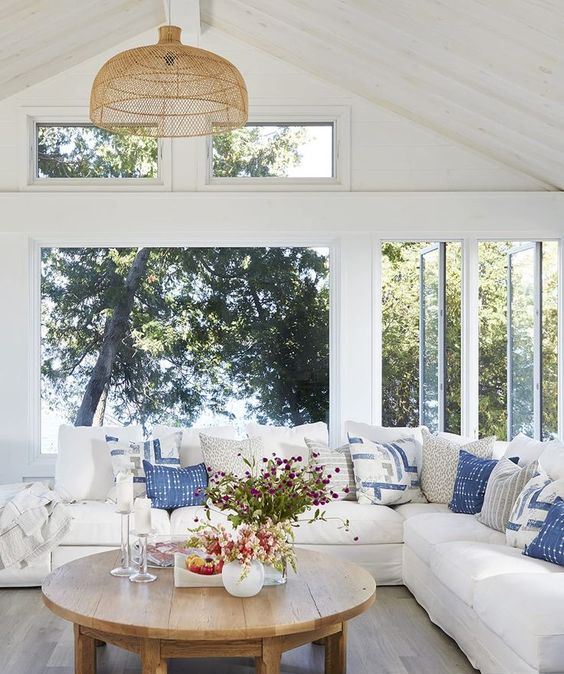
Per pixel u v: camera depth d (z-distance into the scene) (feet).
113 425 20.65
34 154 20.26
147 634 9.71
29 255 20.08
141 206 20.03
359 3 15.05
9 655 12.48
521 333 20.71
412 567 15.52
